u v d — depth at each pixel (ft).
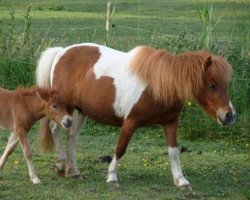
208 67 24.88
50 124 28.09
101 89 26.48
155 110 25.70
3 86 41.47
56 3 107.04
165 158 32.12
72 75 27.61
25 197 24.70
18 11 89.56
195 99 25.63
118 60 26.76
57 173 28.09
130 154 32.83
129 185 26.68
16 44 43.57
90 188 26.03
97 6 104.01
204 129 36.86
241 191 26.08
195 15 88.74
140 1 109.70
